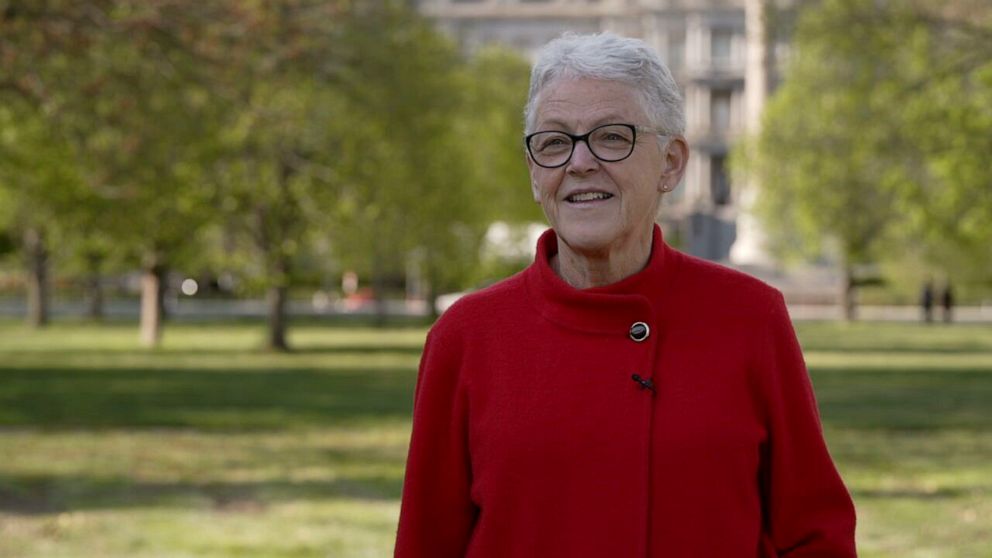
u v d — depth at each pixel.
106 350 33.03
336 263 39.22
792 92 35.09
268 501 10.77
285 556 8.54
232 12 14.98
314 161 29.56
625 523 2.76
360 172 28.73
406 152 28.25
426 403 3.03
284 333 33.47
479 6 96.38
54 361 28.69
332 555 8.59
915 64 20.64
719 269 2.98
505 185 44.50
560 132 2.93
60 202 22.03
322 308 63.22
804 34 20.92
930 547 9.02
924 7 20.36
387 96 24.92
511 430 2.85
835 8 20.69
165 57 14.73
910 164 22.62
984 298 63.28
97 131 15.32
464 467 3.01
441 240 36.91
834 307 61.44
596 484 2.79
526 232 45.25
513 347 2.92
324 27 17.81
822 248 47.28
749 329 2.89
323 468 12.84
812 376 25.23
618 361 2.83
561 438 2.81
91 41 13.76
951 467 13.08
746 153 42.91
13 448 14.27
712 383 2.84
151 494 11.12
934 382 23.89
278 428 16.47
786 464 2.91
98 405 19.05
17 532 9.30
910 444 15.05
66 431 16.02
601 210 2.90
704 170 93.50
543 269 2.95
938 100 21.03
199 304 66.31
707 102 93.56
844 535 2.93
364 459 13.54
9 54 13.40
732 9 92.75
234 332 43.28
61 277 71.94
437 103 27.66
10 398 19.97
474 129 41.34
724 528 2.79
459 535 3.05
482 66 41.19
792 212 43.72
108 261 40.31
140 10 13.98
